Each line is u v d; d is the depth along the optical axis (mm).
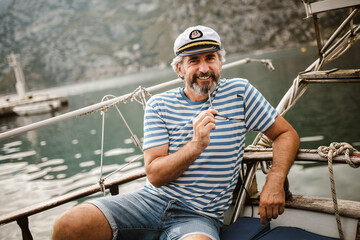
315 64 2139
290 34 148750
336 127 10234
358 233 1515
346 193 4930
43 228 5156
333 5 1731
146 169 1543
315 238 1484
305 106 14977
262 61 2865
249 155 1812
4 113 30297
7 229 5199
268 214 1456
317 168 6242
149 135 1584
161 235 1546
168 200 1570
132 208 1541
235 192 1991
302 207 1733
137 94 2033
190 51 1485
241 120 1590
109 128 18953
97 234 1427
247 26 169375
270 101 18578
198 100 1600
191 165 1535
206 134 1368
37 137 18812
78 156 12039
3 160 12891
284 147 1566
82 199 6395
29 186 8391
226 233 1609
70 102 44062
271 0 168125
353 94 15547
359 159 1425
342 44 2109
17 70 36312
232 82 1632
